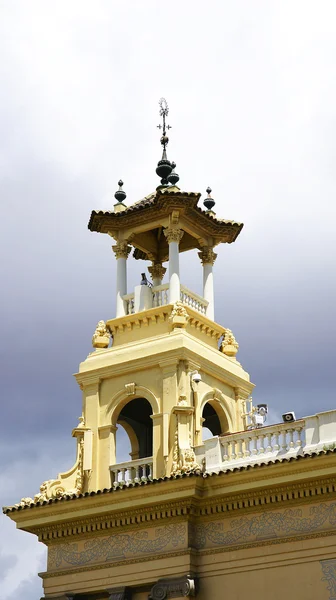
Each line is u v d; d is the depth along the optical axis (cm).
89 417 3866
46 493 3716
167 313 3891
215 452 3488
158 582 3406
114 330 4012
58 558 3669
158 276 4319
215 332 4062
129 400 3844
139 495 3481
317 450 3259
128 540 3534
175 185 4050
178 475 3391
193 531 3444
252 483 3316
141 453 4091
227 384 3994
